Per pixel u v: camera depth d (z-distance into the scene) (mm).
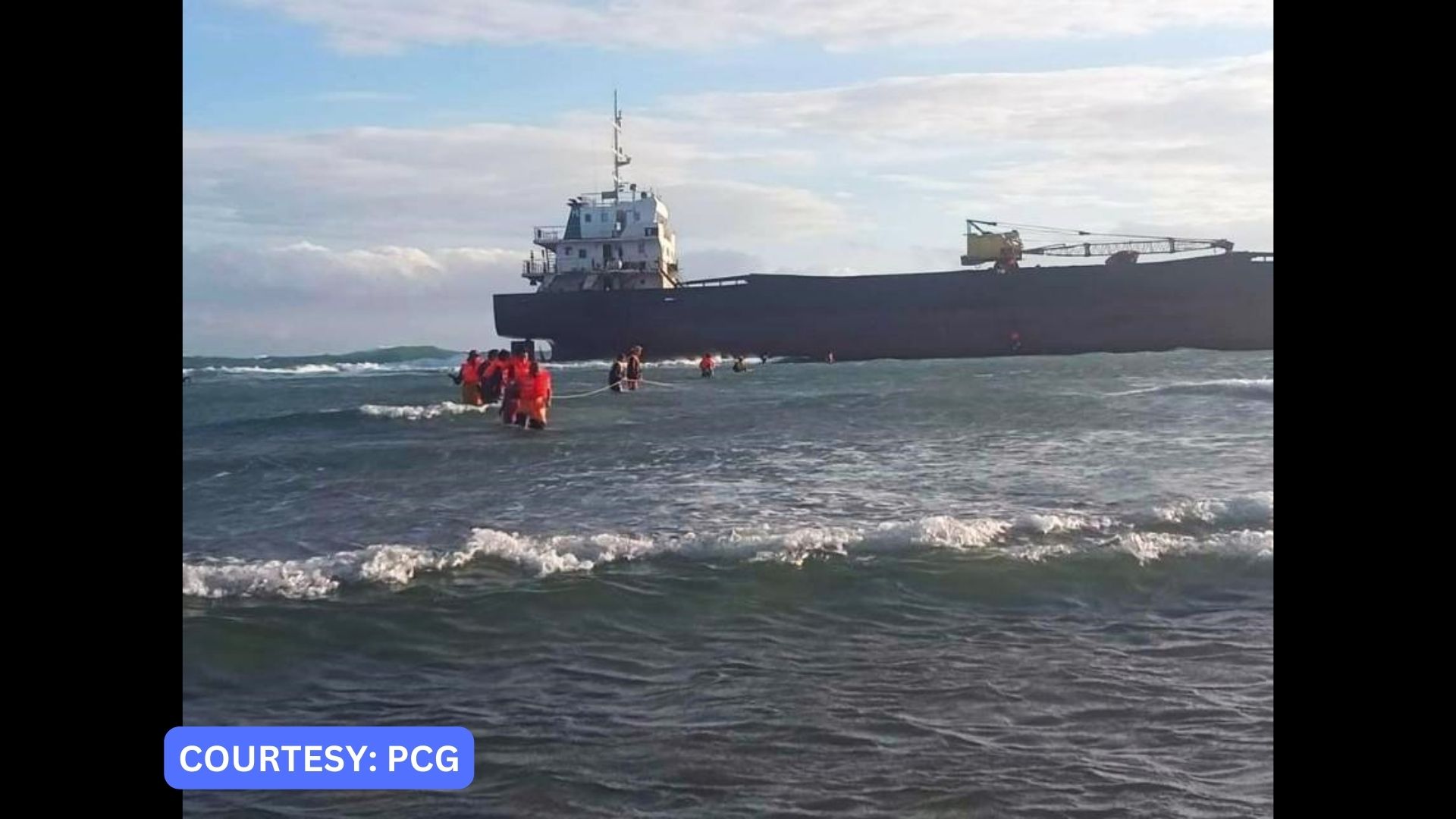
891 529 10773
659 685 7305
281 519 13641
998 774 5883
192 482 17312
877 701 6910
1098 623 8414
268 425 26703
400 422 26562
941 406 27094
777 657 7789
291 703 7098
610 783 5887
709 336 56406
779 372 47906
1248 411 24172
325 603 8977
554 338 58000
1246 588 9164
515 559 10078
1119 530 10969
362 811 5715
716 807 5586
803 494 14422
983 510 12789
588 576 9656
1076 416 23938
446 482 16609
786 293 55656
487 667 7703
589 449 20188
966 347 54344
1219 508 11438
